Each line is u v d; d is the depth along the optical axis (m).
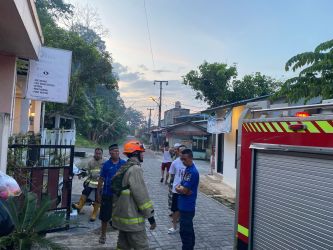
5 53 7.90
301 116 3.19
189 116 46.47
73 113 32.19
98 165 7.62
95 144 44.91
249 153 3.75
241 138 3.94
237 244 3.87
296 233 2.98
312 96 7.71
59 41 22.31
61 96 8.96
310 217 2.84
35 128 16.48
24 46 7.27
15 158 5.96
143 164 23.09
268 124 3.45
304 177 2.95
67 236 6.22
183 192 5.27
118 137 58.91
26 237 4.20
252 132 3.71
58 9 39.28
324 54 7.63
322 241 2.69
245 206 3.74
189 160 5.41
